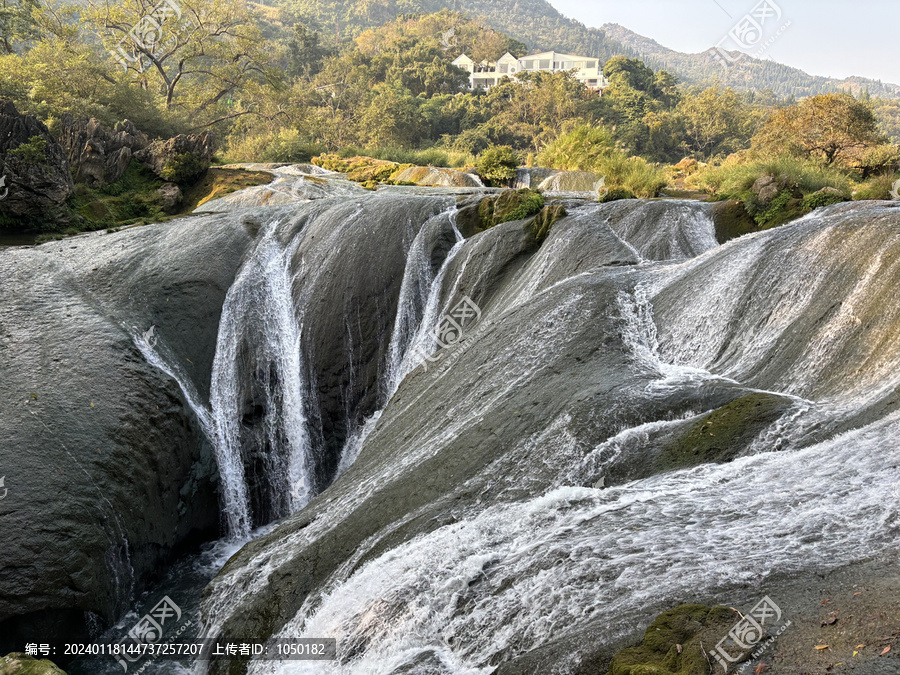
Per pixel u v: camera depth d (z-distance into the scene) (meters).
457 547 6.67
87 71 33.88
